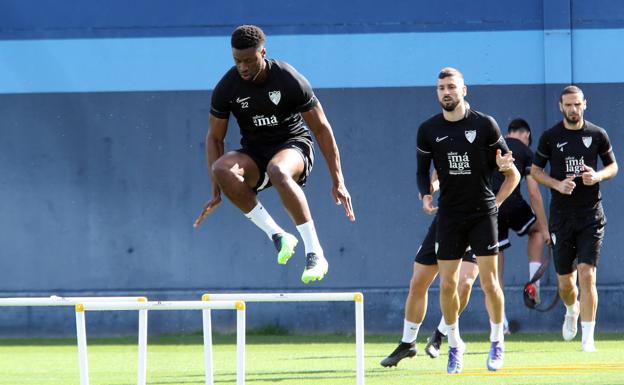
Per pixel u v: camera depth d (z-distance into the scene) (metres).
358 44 43.72
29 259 44.12
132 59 44.16
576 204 33.81
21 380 29.08
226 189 22.25
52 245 44.12
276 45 43.88
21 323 44.25
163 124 44.03
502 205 37.09
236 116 22.78
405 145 43.47
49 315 44.22
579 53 43.28
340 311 43.62
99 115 44.16
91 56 44.25
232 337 43.22
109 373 30.86
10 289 44.16
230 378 28.22
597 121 43.16
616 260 42.88
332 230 43.44
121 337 43.97
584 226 33.84
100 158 44.16
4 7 44.31
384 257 43.38
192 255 43.84
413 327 28.83
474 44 43.41
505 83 43.38
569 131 33.75
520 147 37.25
